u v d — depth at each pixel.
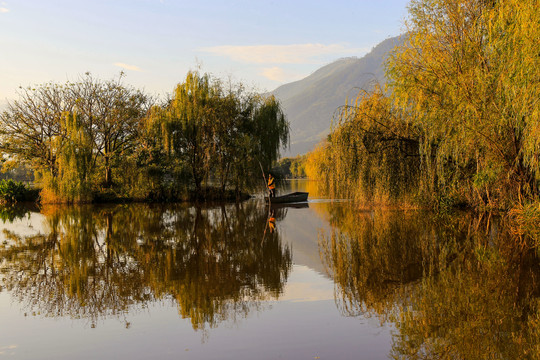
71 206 31.77
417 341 6.53
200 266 11.99
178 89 34.22
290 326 7.23
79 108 36.09
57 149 32.84
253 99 36.03
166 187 34.66
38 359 6.08
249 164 34.16
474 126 14.91
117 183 35.75
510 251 12.66
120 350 6.34
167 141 33.44
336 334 6.84
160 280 10.48
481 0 16.94
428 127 17.31
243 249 14.48
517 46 12.56
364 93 21.67
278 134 35.91
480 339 6.59
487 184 16.97
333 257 12.88
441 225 17.53
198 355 6.11
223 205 31.80
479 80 14.53
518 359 5.91
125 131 38.00
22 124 37.62
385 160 20.42
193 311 8.11
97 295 9.27
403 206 21.41
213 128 34.00
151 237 17.16
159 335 6.90
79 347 6.48
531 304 8.16
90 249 14.68
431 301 8.46
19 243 15.98
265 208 29.38
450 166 19.16
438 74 16.47
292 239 16.38
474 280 9.87
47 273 11.30
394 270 11.02
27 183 42.38
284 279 10.45
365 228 17.91
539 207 14.27
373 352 6.14
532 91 12.29
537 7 12.02
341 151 21.17
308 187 60.53
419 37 17.64
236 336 6.80
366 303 8.43
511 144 15.19
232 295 9.17
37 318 7.80
